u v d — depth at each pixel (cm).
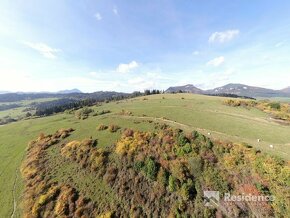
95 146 6619
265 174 4341
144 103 12962
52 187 5216
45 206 4712
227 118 7888
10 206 4916
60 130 8556
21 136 9294
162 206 4453
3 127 12019
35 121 12425
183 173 4859
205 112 8950
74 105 18550
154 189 4803
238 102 10725
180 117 8294
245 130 6494
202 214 4153
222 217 4012
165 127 7006
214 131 6500
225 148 5331
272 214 3794
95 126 8394
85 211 4516
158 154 5650
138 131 6950
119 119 8769
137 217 4306
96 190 5028
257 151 4978
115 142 6612
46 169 6019
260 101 11306
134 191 4878
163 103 12156
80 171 5675
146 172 5159
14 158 7181
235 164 4806
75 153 6400
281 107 9706
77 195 4947
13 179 5962
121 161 5738
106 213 4400
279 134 6103
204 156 5241
